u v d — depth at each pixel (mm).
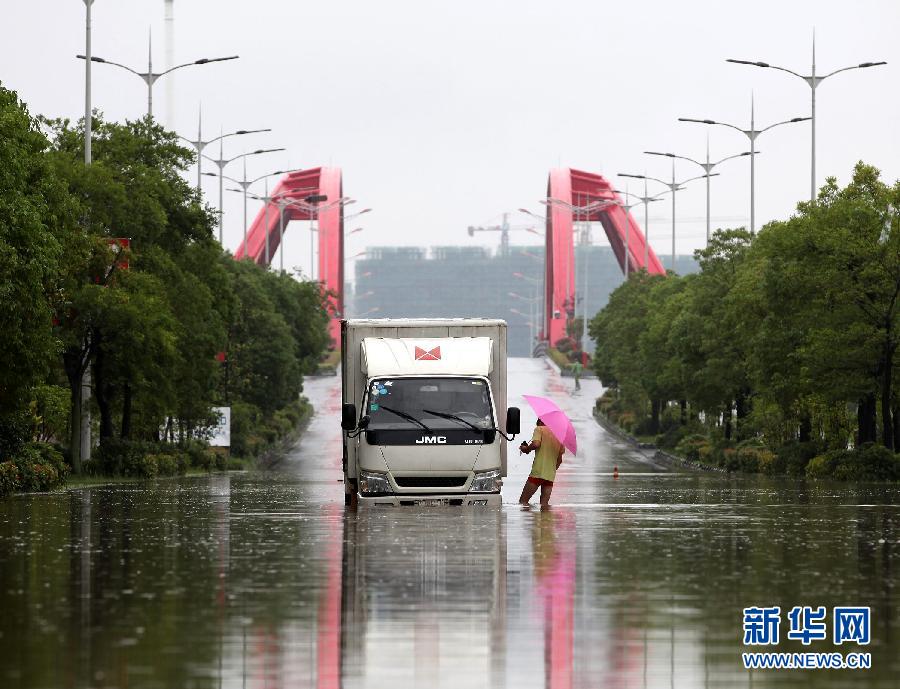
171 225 156500
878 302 142875
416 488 77938
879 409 166750
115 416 177625
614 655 30062
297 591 40219
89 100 142625
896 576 43875
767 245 153125
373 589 40719
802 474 164625
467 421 78312
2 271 93875
